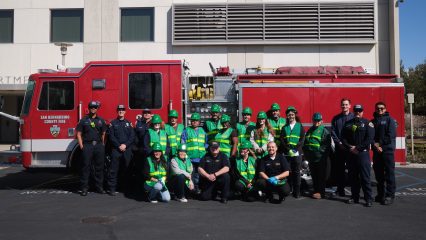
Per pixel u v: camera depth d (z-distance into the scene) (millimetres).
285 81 9219
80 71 8797
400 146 8891
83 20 17188
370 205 7340
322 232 5695
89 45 17125
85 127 8227
